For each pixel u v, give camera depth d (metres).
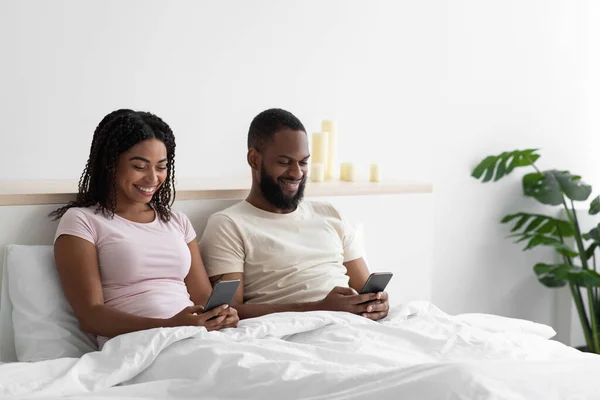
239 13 2.87
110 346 1.74
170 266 2.06
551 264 3.94
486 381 1.41
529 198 4.04
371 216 2.84
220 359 1.67
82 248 1.93
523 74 3.90
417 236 3.01
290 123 2.35
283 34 2.99
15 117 2.39
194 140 2.79
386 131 3.37
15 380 1.61
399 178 3.38
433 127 3.55
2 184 2.23
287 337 2.00
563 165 4.15
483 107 3.75
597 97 4.27
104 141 2.02
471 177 3.75
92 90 2.54
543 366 1.51
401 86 3.40
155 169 2.05
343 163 2.96
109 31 2.56
